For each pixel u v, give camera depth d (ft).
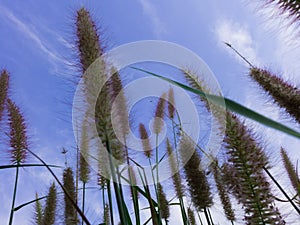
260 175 0.95
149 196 1.05
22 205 1.55
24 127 1.73
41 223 1.69
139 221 1.08
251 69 1.28
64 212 1.58
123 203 1.00
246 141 0.98
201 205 1.35
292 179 1.33
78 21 1.16
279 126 0.41
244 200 0.94
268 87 1.23
